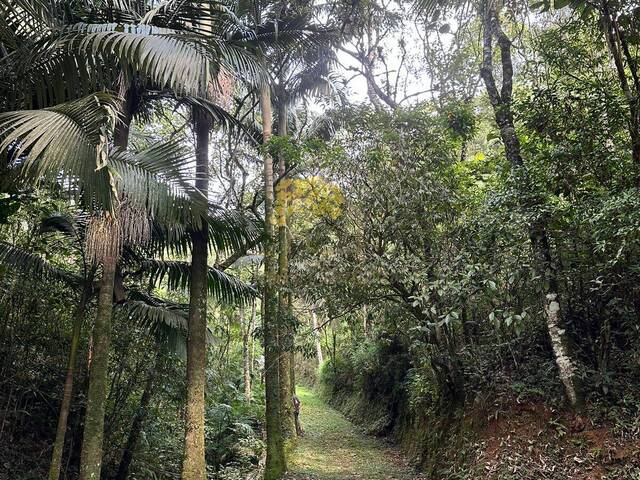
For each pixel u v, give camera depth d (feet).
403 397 38.83
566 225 17.39
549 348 20.83
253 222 22.84
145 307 22.93
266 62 22.94
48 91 14.28
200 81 14.30
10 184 12.92
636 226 13.26
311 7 27.66
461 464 20.92
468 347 22.62
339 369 64.85
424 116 22.77
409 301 21.93
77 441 23.90
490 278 17.84
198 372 21.63
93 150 11.13
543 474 16.19
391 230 21.61
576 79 17.88
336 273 21.12
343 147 22.71
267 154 26.58
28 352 22.62
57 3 15.35
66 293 23.12
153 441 27.35
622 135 17.30
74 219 20.07
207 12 17.38
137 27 14.71
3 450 20.85
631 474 13.94
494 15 21.06
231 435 36.55
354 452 35.19
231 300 25.71
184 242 22.18
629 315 16.51
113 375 26.04
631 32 16.14
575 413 17.08
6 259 19.22
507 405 20.39
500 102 20.31
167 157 15.88
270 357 26.99
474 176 24.90
